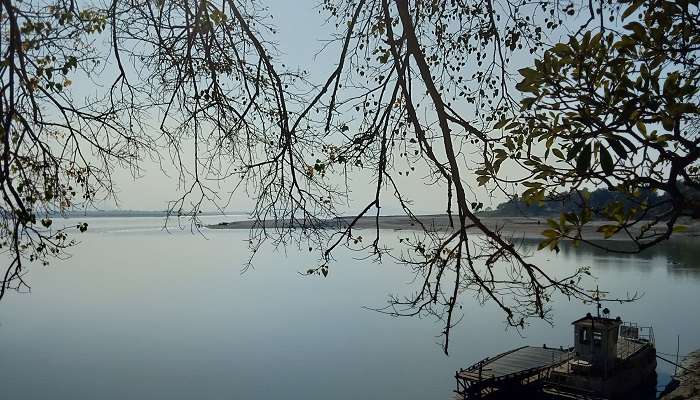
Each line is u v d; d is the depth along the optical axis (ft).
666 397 75.82
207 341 105.60
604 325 79.61
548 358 89.30
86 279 193.67
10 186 16.84
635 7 12.26
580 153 10.47
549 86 12.07
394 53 17.78
